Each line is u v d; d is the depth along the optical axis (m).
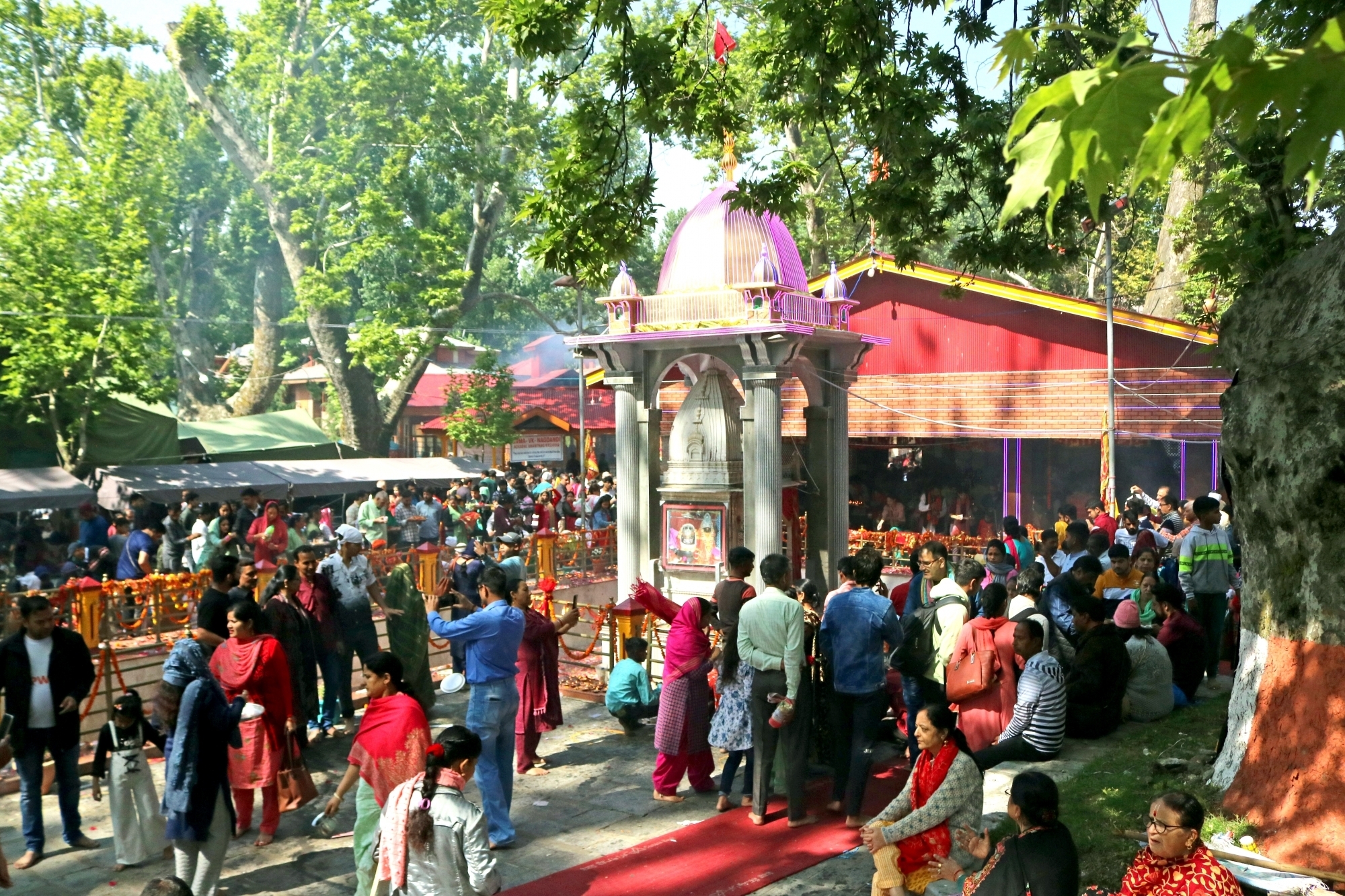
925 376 25.98
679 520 15.90
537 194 11.01
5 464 26.20
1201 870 4.99
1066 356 24.41
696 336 15.08
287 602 10.95
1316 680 6.91
